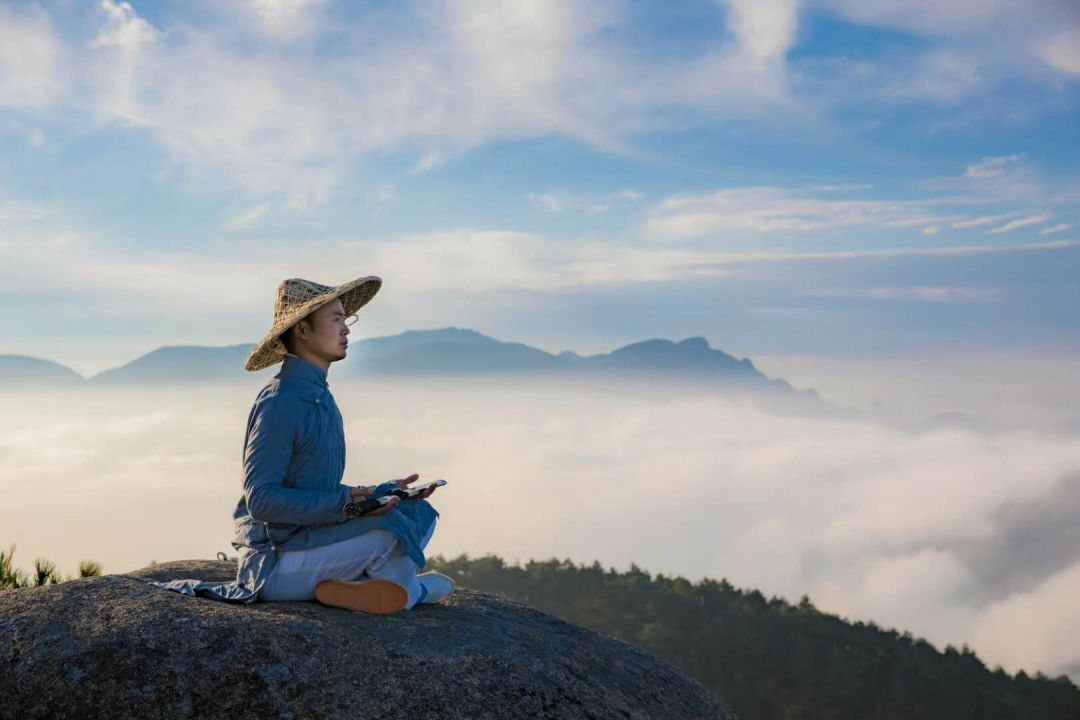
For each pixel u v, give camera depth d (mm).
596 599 87312
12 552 6121
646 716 4641
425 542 4680
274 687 3852
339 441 4535
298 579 4516
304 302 4434
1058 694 78750
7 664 3797
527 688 4320
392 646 4285
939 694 75438
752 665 76438
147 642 3914
